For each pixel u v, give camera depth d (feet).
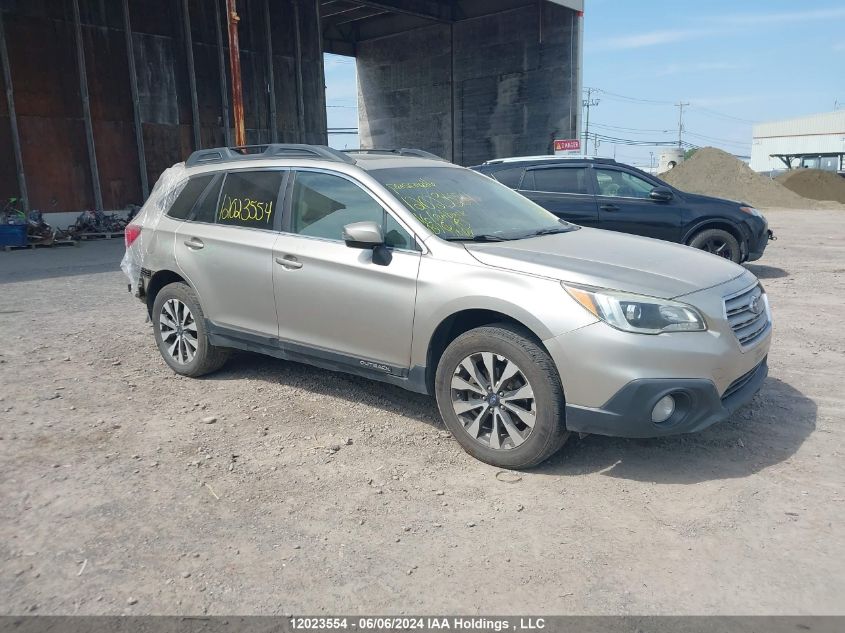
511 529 10.79
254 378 18.40
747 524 10.82
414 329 13.66
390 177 15.31
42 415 15.64
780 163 275.39
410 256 13.85
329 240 15.11
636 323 11.68
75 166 64.95
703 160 114.93
